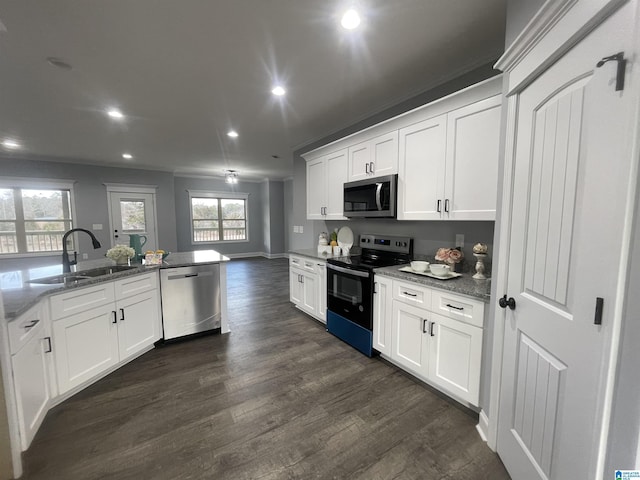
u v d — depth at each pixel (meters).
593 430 0.85
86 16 1.61
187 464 1.47
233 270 6.95
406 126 2.42
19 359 1.52
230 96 2.73
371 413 1.86
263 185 9.00
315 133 3.93
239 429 1.72
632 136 0.72
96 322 2.19
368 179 2.74
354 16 1.65
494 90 1.79
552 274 1.08
